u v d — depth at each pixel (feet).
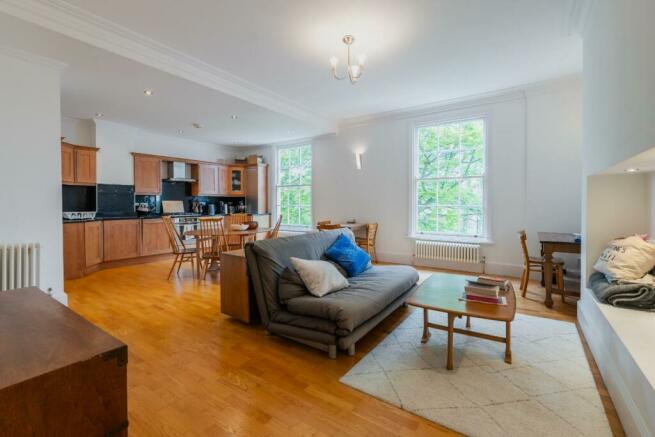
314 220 21.74
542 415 5.37
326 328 7.32
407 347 7.92
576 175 13.48
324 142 21.03
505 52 10.89
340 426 5.18
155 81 11.52
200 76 11.83
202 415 5.42
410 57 11.21
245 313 9.05
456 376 6.59
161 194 21.18
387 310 8.94
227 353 7.62
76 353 2.49
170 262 18.72
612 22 6.37
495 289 7.34
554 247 10.61
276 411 5.53
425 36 9.80
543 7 8.36
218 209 24.50
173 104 14.26
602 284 7.62
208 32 9.43
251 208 24.85
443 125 16.80
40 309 3.47
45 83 9.79
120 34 9.34
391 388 6.17
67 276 14.38
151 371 6.81
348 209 20.08
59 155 10.15
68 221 14.39
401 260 18.10
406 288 10.09
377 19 8.86
